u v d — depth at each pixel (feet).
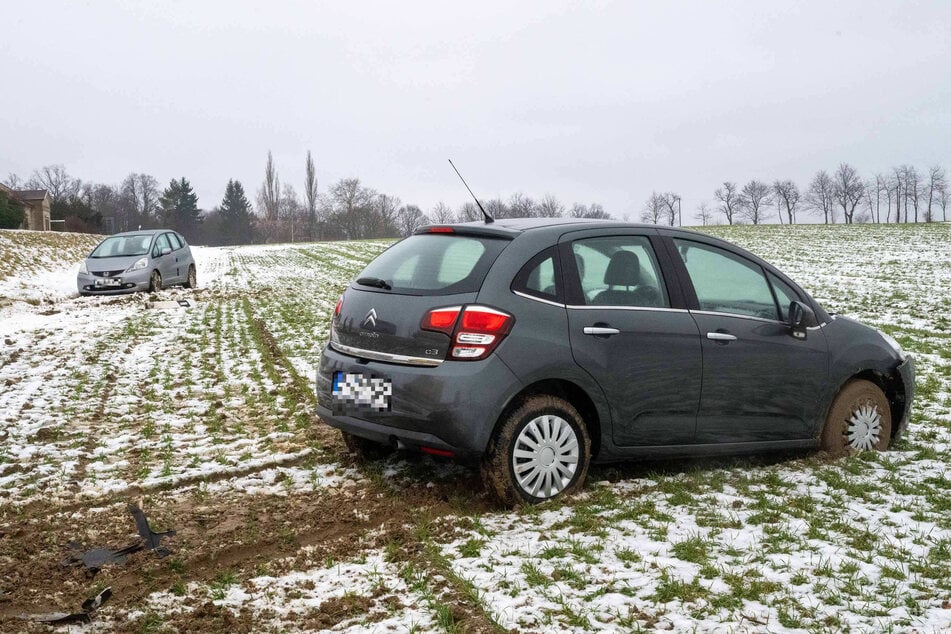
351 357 17.52
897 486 17.61
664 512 16.07
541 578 12.76
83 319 52.16
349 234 463.01
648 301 17.88
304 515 16.31
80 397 28.22
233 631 11.46
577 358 16.58
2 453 21.04
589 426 17.51
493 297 16.12
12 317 53.21
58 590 13.02
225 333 46.44
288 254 201.36
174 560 14.10
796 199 498.69
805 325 19.44
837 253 159.74
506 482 16.07
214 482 18.80
